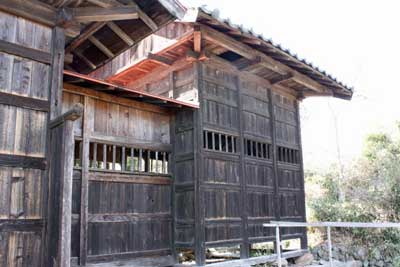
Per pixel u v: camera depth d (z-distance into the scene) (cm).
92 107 521
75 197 485
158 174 598
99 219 505
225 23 548
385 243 902
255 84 749
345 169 1268
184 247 587
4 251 318
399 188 1020
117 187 537
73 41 507
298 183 828
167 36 640
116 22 475
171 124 637
